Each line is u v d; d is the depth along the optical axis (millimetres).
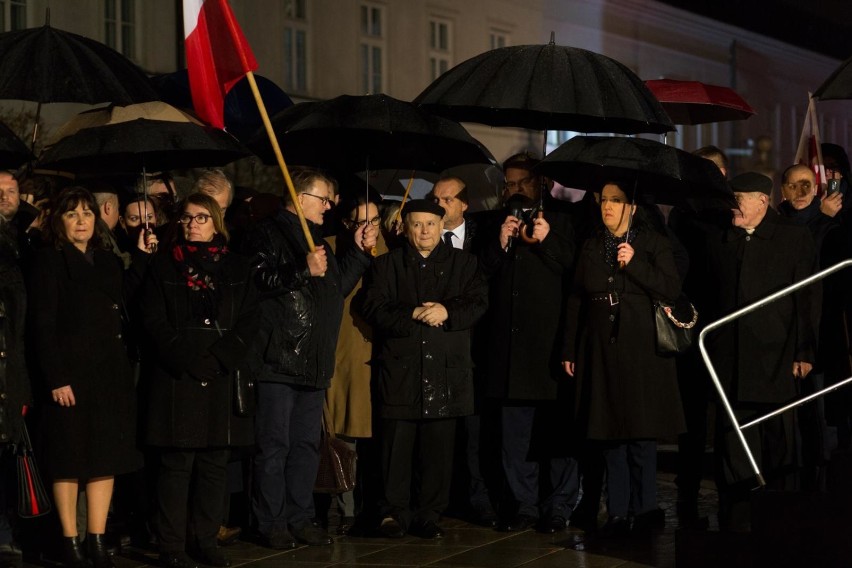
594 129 9711
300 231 8711
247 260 8312
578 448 9398
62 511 7938
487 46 25969
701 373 9594
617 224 9000
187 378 7988
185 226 8188
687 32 32531
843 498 7836
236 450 8617
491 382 9391
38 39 8586
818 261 9906
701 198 9094
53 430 7781
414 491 9547
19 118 15875
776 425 9086
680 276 9312
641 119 8758
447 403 9023
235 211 9773
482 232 9852
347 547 8773
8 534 8016
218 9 8562
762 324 9086
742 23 34688
